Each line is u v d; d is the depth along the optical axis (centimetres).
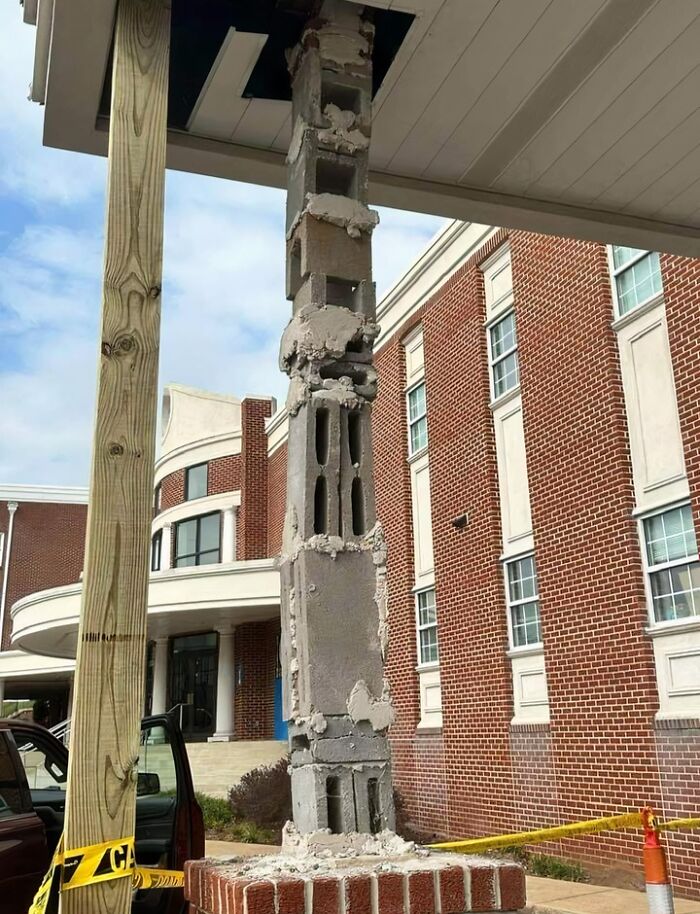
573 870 884
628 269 951
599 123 471
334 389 325
